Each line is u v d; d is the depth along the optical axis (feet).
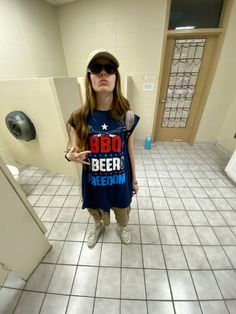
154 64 7.93
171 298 3.10
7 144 6.06
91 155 2.48
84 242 4.11
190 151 9.04
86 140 2.35
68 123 2.55
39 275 3.43
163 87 8.70
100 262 3.67
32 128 4.55
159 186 6.22
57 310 2.95
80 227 4.53
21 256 3.05
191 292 3.18
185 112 9.34
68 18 7.84
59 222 4.69
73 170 4.83
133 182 3.30
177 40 7.45
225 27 6.59
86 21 7.63
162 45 7.38
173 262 3.68
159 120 9.79
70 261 3.69
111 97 2.25
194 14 6.88
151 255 3.82
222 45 6.98
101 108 2.31
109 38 7.74
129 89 7.71
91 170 2.66
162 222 4.70
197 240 4.17
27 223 3.03
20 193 2.75
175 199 5.57
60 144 4.48
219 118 8.78
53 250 3.91
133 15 7.00
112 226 4.56
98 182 2.76
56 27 8.00
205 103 8.47
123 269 3.55
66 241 4.14
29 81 3.69
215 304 3.03
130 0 6.72
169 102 9.12
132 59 7.97
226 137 8.60
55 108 3.78
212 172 7.07
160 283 3.32
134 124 2.50
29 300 3.08
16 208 2.71
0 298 3.10
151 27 7.09
